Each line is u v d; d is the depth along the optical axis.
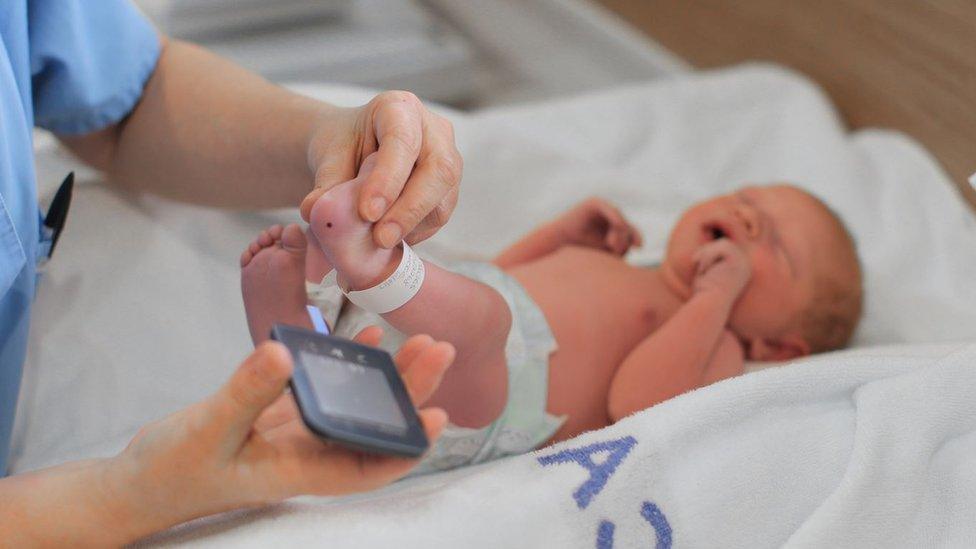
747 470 0.81
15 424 1.00
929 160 1.48
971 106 1.41
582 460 0.78
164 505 0.65
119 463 0.66
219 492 0.63
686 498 0.79
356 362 0.61
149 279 1.11
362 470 0.61
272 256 0.84
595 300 1.16
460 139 1.44
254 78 1.02
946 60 1.44
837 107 1.68
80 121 1.02
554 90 2.28
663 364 1.09
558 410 1.08
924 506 0.82
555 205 1.46
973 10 1.37
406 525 0.71
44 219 0.95
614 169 1.50
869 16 1.56
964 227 1.40
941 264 1.37
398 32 2.08
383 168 0.70
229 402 0.58
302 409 0.55
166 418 0.67
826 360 0.88
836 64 1.66
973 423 0.84
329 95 1.36
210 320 1.09
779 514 0.80
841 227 1.27
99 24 0.99
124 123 1.06
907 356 0.91
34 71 0.96
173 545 0.69
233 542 0.68
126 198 1.15
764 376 0.83
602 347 1.13
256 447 0.62
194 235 1.14
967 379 0.83
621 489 0.77
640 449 0.79
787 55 1.75
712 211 1.26
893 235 1.40
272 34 2.02
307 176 0.93
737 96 1.65
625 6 2.13
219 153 0.99
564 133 1.61
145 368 1.05
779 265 1.22
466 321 0.85
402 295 0.77
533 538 0.74
